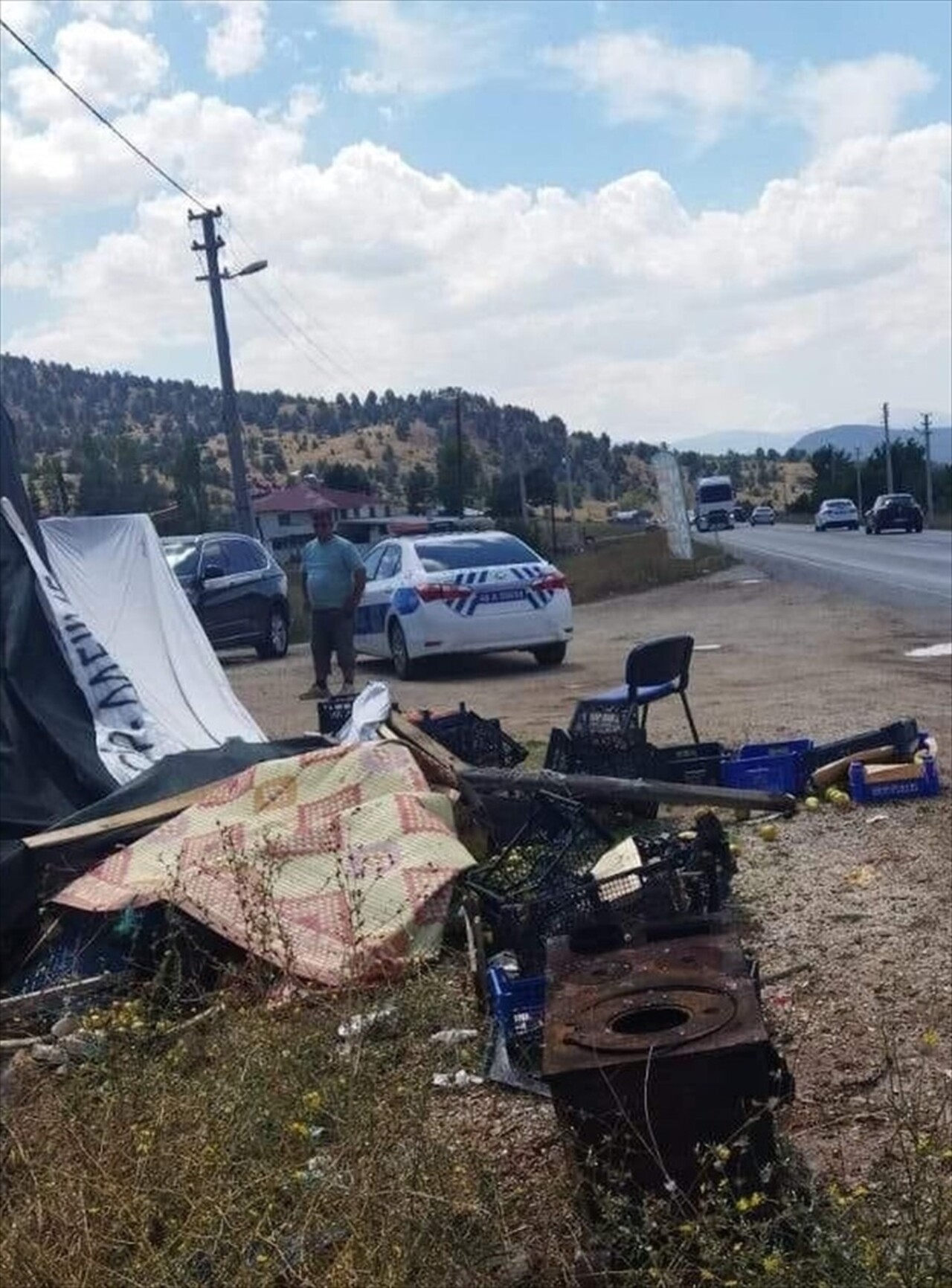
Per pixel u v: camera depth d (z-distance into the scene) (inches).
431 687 614.5
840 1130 161.9
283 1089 157.6
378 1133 144.8
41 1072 191.5
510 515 3346.5
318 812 247.4
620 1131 129.2
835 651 652.7
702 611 1017.5
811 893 249.4
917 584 1106.1
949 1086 169.2
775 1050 147.9
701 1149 128.5
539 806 260.5
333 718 346.9
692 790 281.9
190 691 383.2
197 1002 207.6
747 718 451.5
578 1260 133.1
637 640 804.6
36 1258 133.0
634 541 2463.1
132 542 400.8
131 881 233.6
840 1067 178.1
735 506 3806.6
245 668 789.9
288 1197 137.4
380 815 240.2
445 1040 188.5
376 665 733.3
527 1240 140.9
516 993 179.9
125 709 302.5
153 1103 153.9
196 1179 138.7
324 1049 171.9
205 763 280.2
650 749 313.1
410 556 660.7
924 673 546.6
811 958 217.6
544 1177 153.2
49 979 225.5
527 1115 168.7
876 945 220.8
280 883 229.5
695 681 568.7
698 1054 127.3
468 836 265.3
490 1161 154.2
